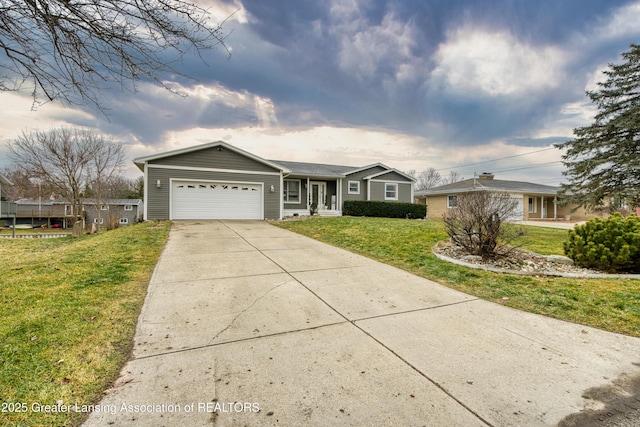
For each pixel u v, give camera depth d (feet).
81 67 9.81
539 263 19.84
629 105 34.14
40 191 87.76
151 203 43.75
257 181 49.42
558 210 86.33
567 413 6.41
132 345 8.98
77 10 8.54
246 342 9.34
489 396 6.92
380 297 13.80
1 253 23.93
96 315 10.77
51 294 12.62
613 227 17.99
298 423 5.96
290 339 9.59
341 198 64.08
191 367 7.90
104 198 88.94
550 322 11.22
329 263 19.99
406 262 20.29
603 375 7.84
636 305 12.47
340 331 10.25
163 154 43.91
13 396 6.47
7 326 9.57
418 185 177.58
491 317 11.66
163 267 17.90
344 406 6.49
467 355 8.78
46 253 22.57
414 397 6.84
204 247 24.20
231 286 14.79
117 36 9.24
